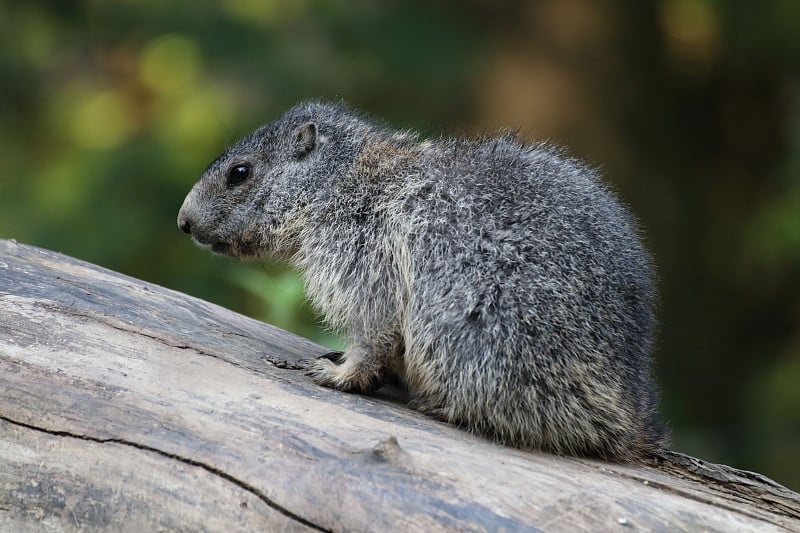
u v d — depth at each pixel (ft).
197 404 27.71
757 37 74.33
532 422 29.55
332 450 25.93
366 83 71.00
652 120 80.48
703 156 81.82
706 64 81.71
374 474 25.17
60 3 75.46
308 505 24.70
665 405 70.79
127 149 68.23
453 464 26.32
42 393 27.84
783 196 76.89
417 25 73.00
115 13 74.69
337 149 35.37
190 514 25.17
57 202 66.59
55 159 71.51
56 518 26.09
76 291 33.19
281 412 27.81
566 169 33.40
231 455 25.85
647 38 80.69
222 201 36.50
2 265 33.71
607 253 30.83
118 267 63.52
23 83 75.36
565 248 30.35
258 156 36.50
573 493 25.95
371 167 34.37
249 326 36.27
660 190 78.43
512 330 29.50
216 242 37.11
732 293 77.41
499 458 27.86
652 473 29.81
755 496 29.71
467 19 76.43
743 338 76.84
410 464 25.54
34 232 65.10
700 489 29.35
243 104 69.00
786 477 64.28
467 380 29.99
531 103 75.20
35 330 30.04
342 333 34.09
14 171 71.61
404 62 71.51
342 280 33.32
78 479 26.25
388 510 24.53
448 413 30.68
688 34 81.51
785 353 74.90
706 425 72.95
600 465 29.43
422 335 31.17
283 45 71.10
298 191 35.45
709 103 82.28
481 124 73.36
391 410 30.55
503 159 33.01
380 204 33.42
